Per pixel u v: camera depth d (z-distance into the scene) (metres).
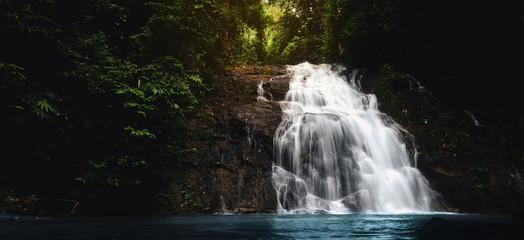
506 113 12.33
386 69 15.41
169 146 8.45
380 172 9.28
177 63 9.59
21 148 6.88
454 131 11.23
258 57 22.98
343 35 17.27
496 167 9.48
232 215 7.00
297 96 13.23
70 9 7.51
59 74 6.48
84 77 6.67
